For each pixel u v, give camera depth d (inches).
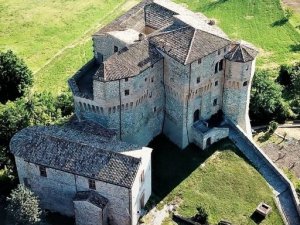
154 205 3784.5
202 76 4035.4
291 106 5137.8
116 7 6909.5
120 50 3907.5
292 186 3932.1
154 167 4074.8
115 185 3412.9
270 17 6628.9
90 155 3516.2
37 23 6525.6
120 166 3447.3
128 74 3784.5
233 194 3882.9
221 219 3690.9
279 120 4918.8
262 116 4869.6
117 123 3976.4
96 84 3784.5
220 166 4092.0
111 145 3646.7
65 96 4771.2
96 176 3435.0
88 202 3467.0
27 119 4156.0
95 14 6737.2
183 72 3885.3
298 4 6904.5
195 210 3752.5
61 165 3508.9
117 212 3540.8
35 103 4426.7
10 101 4918.8
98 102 3865.7
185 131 4202.8
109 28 4315.9
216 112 4399.6
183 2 7007.9
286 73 5502.0
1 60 5152.6
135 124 4065.0
